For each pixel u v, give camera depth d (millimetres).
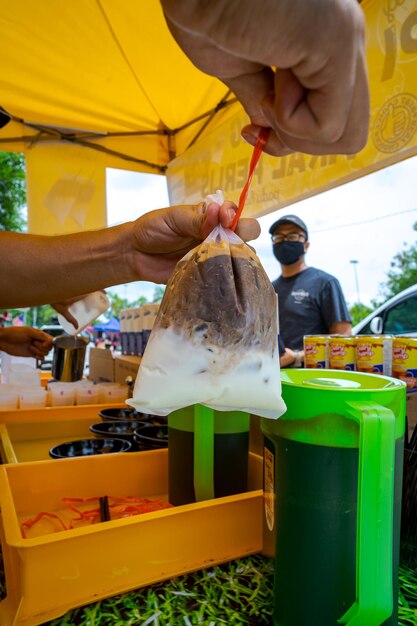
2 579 698
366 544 385
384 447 390
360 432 395
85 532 538
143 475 905
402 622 491
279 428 485
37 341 1794
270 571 607
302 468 454
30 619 498
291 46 280
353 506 436
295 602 453
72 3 1848
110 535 552
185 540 603
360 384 511
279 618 472
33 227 2682
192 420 764
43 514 781
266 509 591
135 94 2537
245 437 794
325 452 441
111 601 538
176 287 499
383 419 391
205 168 2574
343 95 323
